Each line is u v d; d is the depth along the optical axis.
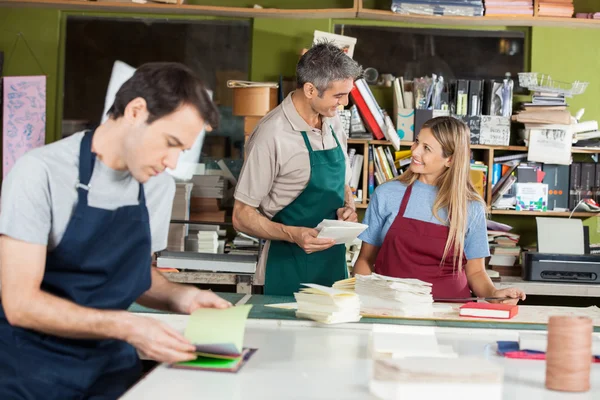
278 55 5.18
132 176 1.71
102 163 1.65
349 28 5.20
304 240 2.92
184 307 1.86
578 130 5.02
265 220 3.09
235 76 5.22
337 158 3.23
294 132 3.11
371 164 4.97
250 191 3.13
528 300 5.28
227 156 5.20
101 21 5.22
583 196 5.04
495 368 1.39
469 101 4.98
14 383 1.61
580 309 2.72
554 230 4.87
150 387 1.44
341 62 2.97
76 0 5.07
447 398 1.37
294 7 5.24
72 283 1.66
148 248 1.76
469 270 3.26
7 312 1.54
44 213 1.57
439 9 4.97
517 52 5.21
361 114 4.96
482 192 4.94
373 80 5.17
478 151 5.18
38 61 5.23
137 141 1.56
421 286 2.54
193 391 1.42
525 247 5.10
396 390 1.38
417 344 1.75
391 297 2.56
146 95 1.53
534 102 4.96
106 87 5.23
